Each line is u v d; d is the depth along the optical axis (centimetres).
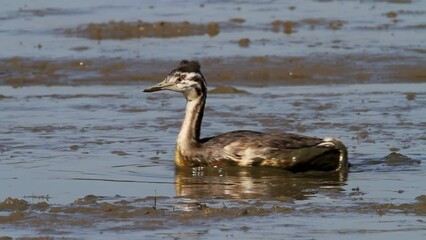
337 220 1306
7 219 1303
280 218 1314
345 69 2477
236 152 1608
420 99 2155
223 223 1292
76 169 1616
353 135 1838
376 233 1255
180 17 3095
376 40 2764
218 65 2506
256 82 2416
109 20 3034
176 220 1304
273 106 2097
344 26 2984
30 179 1549
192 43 2753
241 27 2970
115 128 1917
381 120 1955
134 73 2472
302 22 3034
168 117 2012
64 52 2653
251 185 1510
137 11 3203
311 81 2417
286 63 2508
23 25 2997
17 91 2319
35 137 1842
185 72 1644
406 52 2598
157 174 1589
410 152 1711
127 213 1329
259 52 2620
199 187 1498
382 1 3394
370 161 1658
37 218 1309
